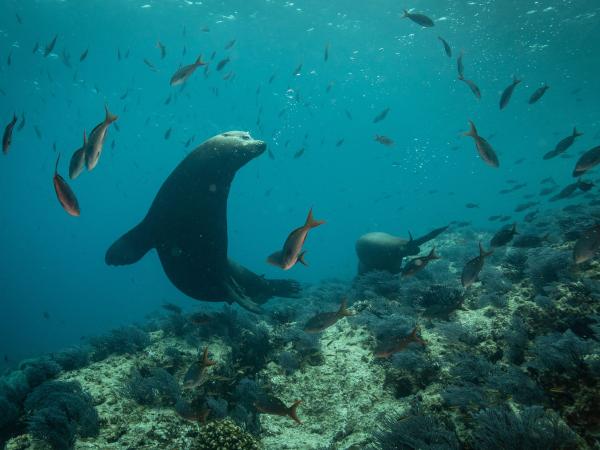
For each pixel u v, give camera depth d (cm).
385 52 3356
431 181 15812
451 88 4103
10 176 9950
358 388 495
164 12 2769
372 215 14850
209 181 679
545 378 387
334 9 2686
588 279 519
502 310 565
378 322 591
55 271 13675
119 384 560
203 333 711
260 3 2648
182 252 730
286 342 628
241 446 387
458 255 1084
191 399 516
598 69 3300
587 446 307
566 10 2261
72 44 3130
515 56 3048
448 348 503
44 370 602
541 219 1191
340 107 5662
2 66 3359
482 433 331
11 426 482
